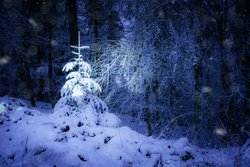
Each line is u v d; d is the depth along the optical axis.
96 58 13.70
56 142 6.93
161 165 6.74
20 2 17.88
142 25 12.43
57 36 19.73
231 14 11.98
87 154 6.41
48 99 25.81
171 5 12.30
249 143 8.41
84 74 8.79
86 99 8.95
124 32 13.31
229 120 11.91
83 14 17.52
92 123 8.24
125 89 13.44
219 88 12.59
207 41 12.24
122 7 12.96
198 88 12.38
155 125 13.20
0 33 16.81
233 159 7.58
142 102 13.16
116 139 7.57
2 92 18.48
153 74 12.54
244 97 11.70
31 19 18.38
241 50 12.14
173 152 7.45
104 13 16.39
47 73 22.28
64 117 8.14
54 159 6.32
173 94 13.47
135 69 12.71
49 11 18.62
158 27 12.42
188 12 12.12
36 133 7.41
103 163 6.38
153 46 12.48
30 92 20.11
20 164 6.32
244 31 12.05
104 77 12.94
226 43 12.01
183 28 12.34
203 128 12.01
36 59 22.61
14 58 19.36
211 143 11.55
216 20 12.17
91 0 16.09
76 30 14.73
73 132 7.52
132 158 6.89
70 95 8.84
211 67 12.41
